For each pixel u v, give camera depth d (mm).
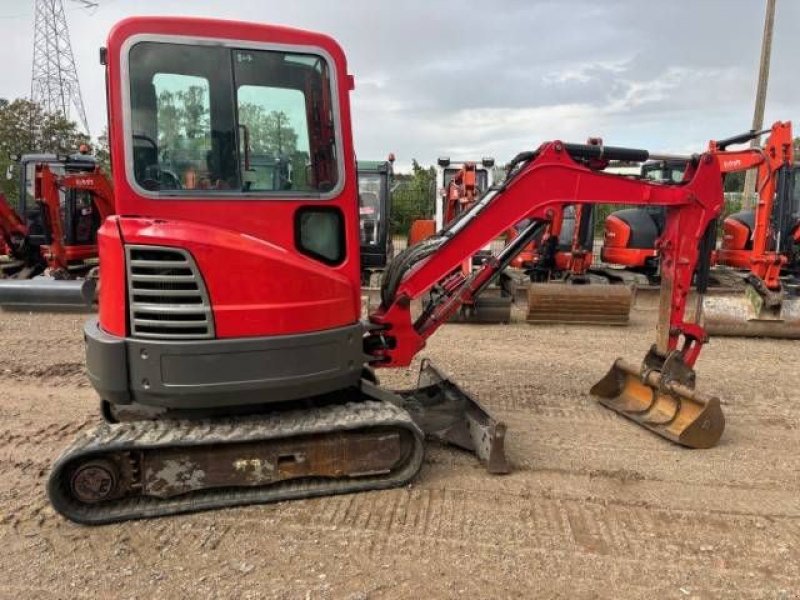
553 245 11945
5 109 33438
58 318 8828
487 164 12438
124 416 4199
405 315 4246
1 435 4633
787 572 3086
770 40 16938
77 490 3318
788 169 9938
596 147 4414
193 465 3441
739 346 7828
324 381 3594
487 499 3742
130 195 3293
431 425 4430
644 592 2908
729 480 4074
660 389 4934
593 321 9047
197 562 3080
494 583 2953
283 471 3584
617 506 3705
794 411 5461
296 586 2904
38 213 12281
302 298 3453
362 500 3684
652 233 11539
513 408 5422
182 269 3258
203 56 3352
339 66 3566
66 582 2922
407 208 26625
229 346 3322
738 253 11633
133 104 3277
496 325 9023
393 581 2953
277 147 3510
